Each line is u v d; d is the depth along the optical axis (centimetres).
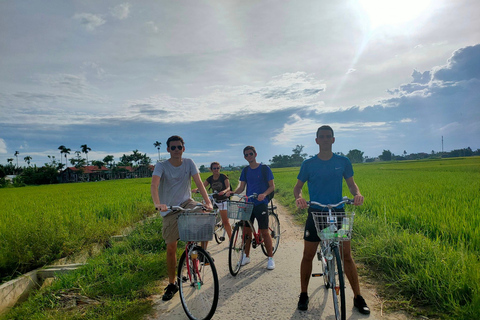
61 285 475
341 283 313
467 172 3253
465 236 597
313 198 372
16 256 538
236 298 415
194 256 385
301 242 718
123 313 383
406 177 2491
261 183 540
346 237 319
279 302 396
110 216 1015
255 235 568
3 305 455
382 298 400
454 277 387
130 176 12950
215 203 684
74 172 11338
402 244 519
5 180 8488
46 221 683
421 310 360
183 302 379
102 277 503
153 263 545
